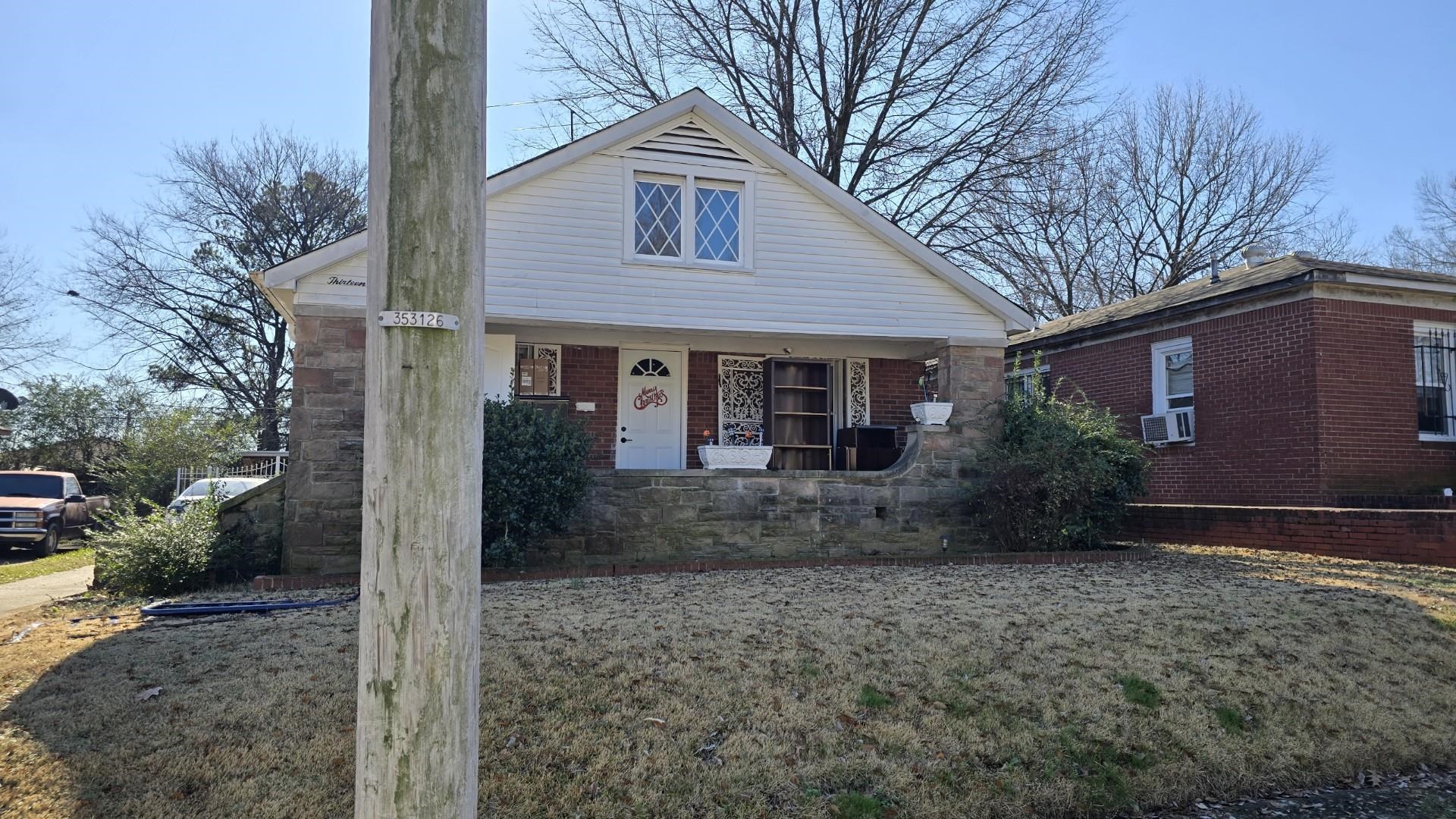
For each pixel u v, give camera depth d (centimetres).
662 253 1170
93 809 407
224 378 3534
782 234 1207
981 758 496
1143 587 867
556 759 462
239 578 1002
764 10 2352
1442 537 1028
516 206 1116
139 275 3403
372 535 238
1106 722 541
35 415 3086
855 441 1446
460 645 241
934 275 1250
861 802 443
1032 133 2309
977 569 1021
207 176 3466
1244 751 530
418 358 238
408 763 234
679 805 430
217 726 490
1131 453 1216
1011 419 1238
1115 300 3244
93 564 1576
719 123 1181
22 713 513
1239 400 1433
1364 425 1323
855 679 576
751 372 1484
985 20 2256
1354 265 1453
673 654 607
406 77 244
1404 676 640
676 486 1104
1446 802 499
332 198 3616
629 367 1433
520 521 957
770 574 968
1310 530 1163
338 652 611
